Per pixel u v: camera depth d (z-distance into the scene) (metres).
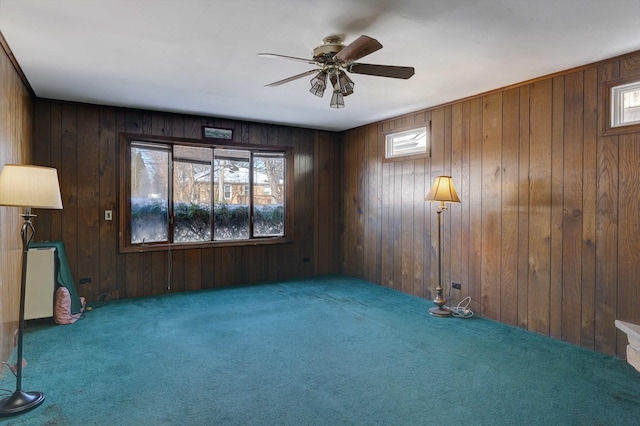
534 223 3.64
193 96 4.29
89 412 2.23
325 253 6.35
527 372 2.79
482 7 2.29
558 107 3.45
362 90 4.03
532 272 3.66
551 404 2.36
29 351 3.10
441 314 4.09
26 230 2.32
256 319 3.98
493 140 4.01
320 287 5.44
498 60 3.16
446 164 4.55
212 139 5.34
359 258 6.01
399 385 2.59
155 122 4.96
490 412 2.27
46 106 4.36
